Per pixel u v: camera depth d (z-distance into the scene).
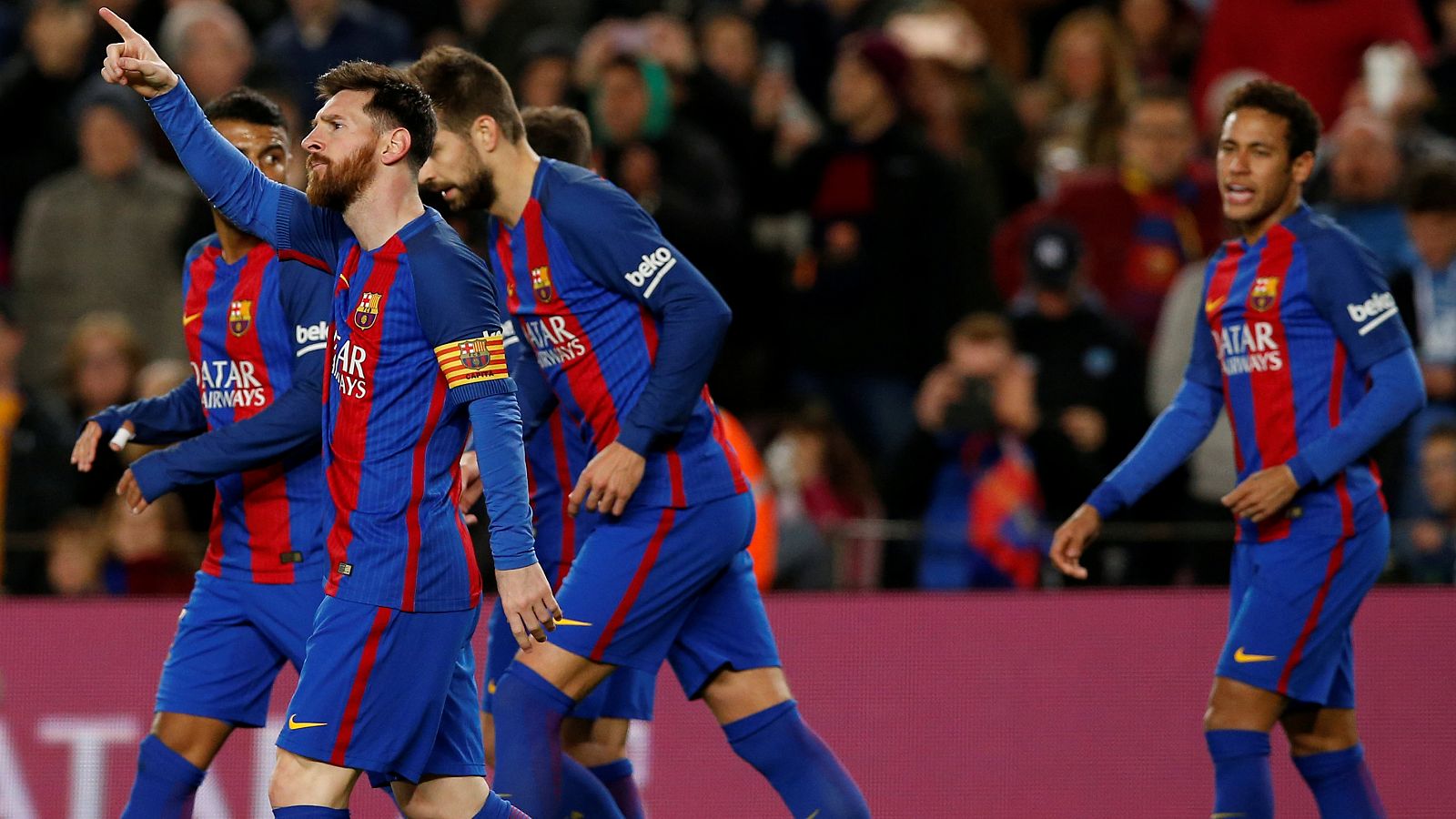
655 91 29.34
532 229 15.99
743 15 35.97
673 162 29.69
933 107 30.81
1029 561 23.17
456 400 13.98
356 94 13.98
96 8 34.22
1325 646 16.75
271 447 15.22
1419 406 16.48
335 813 14.30
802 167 30.55
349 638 14.13
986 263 29.84
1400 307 25.44
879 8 35.72
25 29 35.50
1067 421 25.59
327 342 14.73
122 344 26.41
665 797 21.00
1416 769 20.58
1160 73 35.66
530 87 30.38
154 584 22.50
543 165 16.08
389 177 14.00
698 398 16.25
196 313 16.17
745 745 16.86
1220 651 21.09
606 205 15.80
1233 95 17.14
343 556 14.23
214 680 16.16
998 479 23.59
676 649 16.97
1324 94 32.38
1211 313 17.27
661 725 21.11
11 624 21.36
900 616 21.33
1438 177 25.50
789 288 30.12
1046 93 33.56
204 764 16.33
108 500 22.81
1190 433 17.61
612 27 31.75
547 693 16.05
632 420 15.74
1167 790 20.98
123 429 16.09
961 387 24.06
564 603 16.12
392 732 14.25
